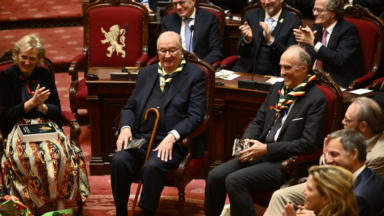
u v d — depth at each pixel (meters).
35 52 6.04
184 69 6.14
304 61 5.32
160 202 6.53
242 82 6.76
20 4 12.66
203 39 8.53
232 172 5.47
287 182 5.22
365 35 7.72
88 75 7.15
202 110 5.99
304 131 5.25
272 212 4.81
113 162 5.67
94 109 7.25
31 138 5.77
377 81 7.09
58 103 6.45
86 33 8.84
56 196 5.75
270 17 8.16
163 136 6.02
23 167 5.66
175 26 8.64
